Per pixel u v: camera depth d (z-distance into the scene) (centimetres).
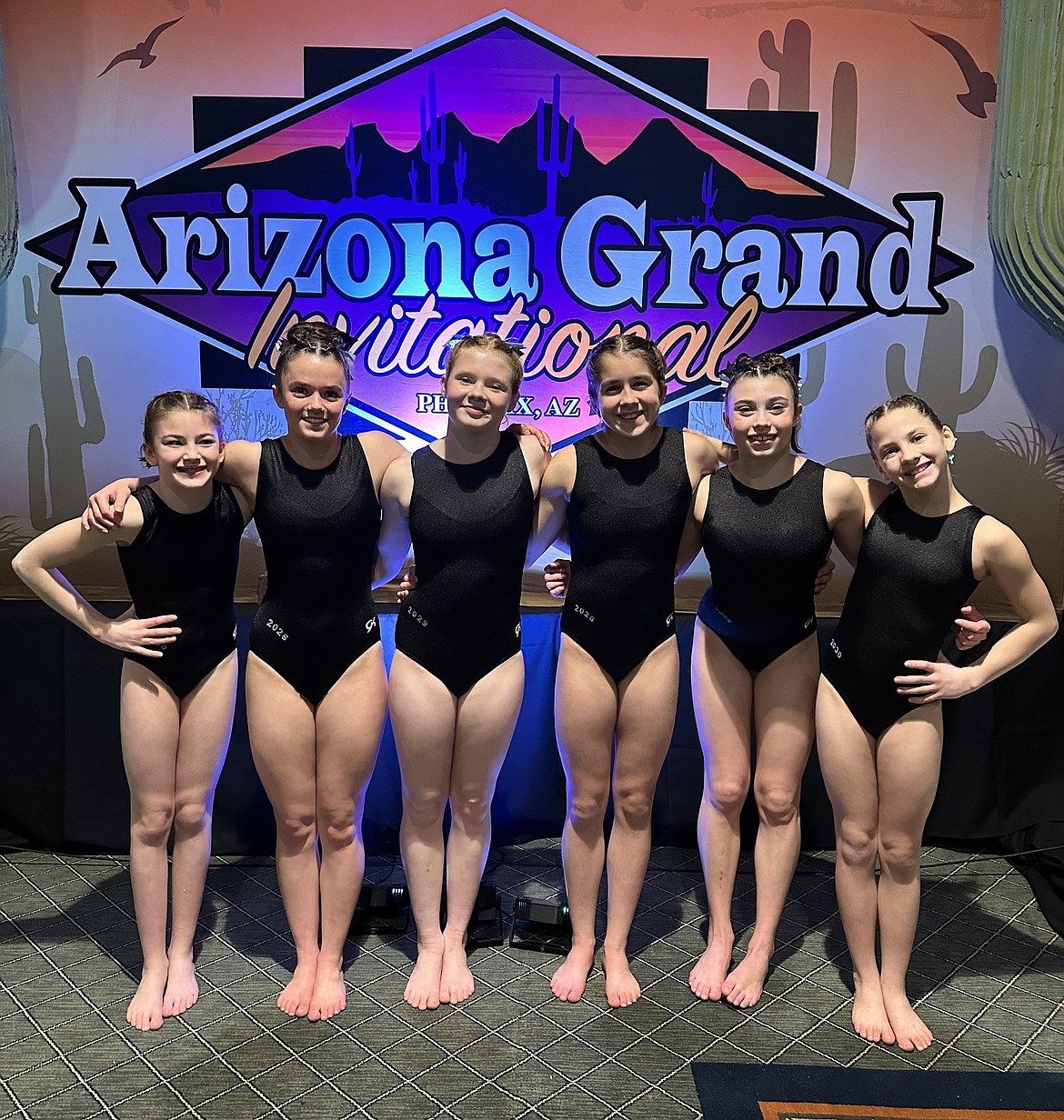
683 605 287
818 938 247
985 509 283
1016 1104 187
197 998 219
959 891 271
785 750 218
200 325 271
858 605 205
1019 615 202
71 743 280
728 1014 215
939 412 278
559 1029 210
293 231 267
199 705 211
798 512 206
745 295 272
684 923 254
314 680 210
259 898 264
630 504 209
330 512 203
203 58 259
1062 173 249
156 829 211
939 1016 215
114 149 263
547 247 270
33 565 197
